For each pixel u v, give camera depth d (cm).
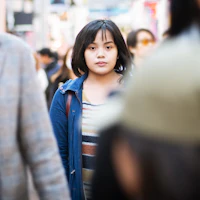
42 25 2284
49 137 419
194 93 220
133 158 234
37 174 413
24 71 412
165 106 223
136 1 2406
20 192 412
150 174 231
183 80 222
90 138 594
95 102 604
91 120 597
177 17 253
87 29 625
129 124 234
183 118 221
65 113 618
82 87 618
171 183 227
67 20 2506
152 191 233
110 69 616
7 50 408
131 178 240
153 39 1031
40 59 1367
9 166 402
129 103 234
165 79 224
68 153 620
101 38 621
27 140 414
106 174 251
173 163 226
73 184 604
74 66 639
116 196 253
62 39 2434
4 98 398
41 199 416
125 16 2506
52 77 1253
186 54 229
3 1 1917
